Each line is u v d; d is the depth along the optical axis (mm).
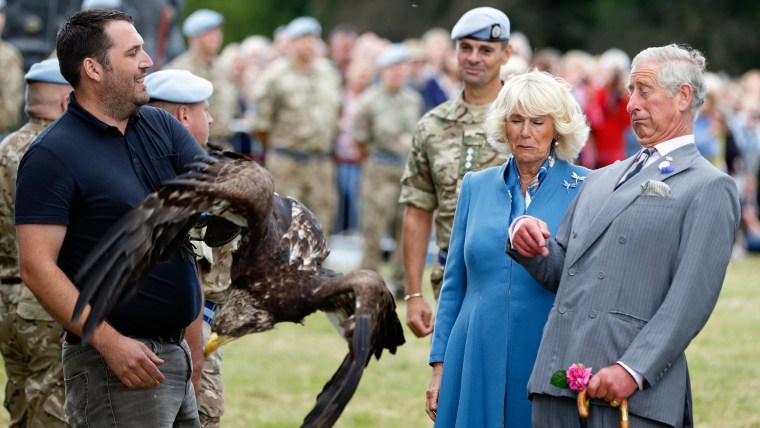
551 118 17828
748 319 38938
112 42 16656
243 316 14164
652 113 16344
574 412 16344
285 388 30141
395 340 14766
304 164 45719
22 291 20953
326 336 36531
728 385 30344
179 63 41812
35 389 21109
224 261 20594
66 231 16703
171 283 17094
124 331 17047
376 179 46062
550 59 50031
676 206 15992
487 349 17891
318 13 136500
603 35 124688
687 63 16281
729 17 127625
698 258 15719
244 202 13773
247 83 56000
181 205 13859
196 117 21109
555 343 16500
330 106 46219
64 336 19172
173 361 17391
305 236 14758
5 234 21062
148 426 17031
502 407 17734
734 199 16062
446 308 18938
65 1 42094
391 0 126250
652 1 127250
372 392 29984
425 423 27375
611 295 16125
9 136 21375
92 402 17125
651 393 15891
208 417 20828
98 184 16609
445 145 22547
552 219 17984
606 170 17281
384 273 49906
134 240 13844
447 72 54000
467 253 18453
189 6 144125
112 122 16953
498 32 22266
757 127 63406
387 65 46125
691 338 15750
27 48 41844
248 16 145000
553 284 17188
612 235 16297
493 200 18500
